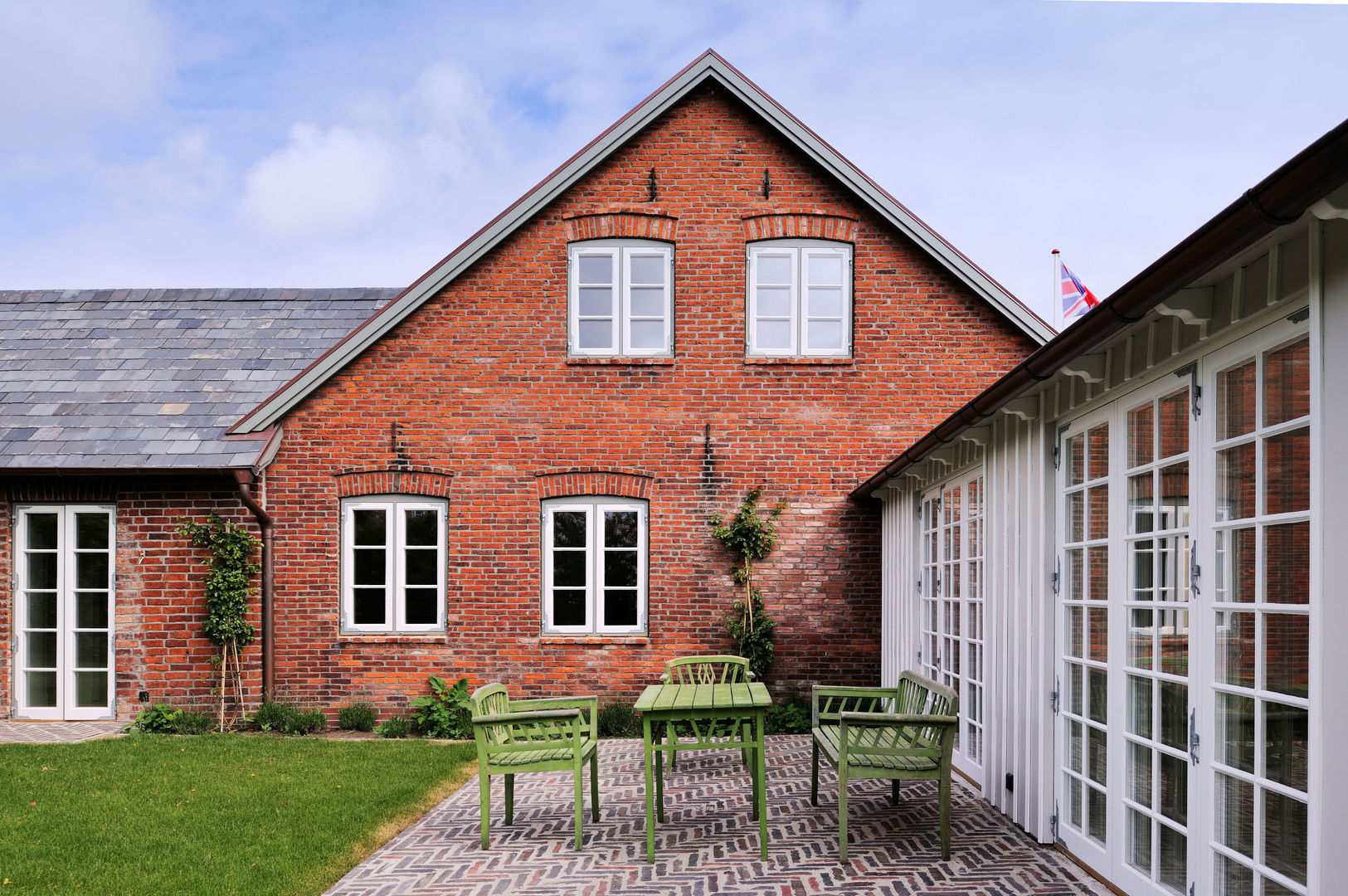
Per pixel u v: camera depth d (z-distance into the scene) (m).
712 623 11.45
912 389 11.68
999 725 7.12
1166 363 4.62
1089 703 5.63
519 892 5.49
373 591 11.56
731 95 11.92
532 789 8.17
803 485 11.61
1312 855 3.38
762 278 11.85
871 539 11.55
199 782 8.20
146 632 11.47
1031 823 6.38
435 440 11.62
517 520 11.55
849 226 11.80
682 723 10.35
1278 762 3.66
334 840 6.46
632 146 11.88
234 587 11.33
